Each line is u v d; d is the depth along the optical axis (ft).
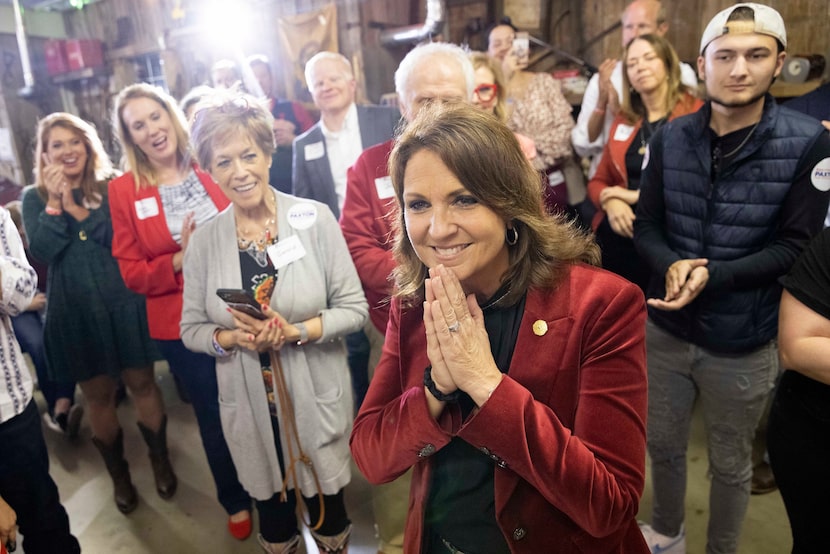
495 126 2.24
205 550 6.23
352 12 10.00
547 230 2.42
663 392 5.09
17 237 4.53
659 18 7.41
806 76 6.54
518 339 2.48
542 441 2.22
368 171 5.45
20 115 13.24
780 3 6.68
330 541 5.11
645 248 4.98
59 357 6.55
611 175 7.00
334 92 6.43
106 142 12.92
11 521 4.08
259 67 9.54
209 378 5.92
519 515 2.51
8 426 4.37
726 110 4.21
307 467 4.83
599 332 2.37
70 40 13.03
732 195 4.36
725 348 4.57
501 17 9.76
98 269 6.52
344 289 4.79
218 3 11.01
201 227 4.74
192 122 4.34
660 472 5.24
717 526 5.06
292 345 4.59
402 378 2.80
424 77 4.60
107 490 7.41
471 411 2.55
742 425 4.75
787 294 3.39
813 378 3.26
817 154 4.03
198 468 7.75
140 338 6.71
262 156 4.40
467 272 2.32
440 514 2.78
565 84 9.02
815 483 3.43
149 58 13.07
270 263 4.59
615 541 2.58
